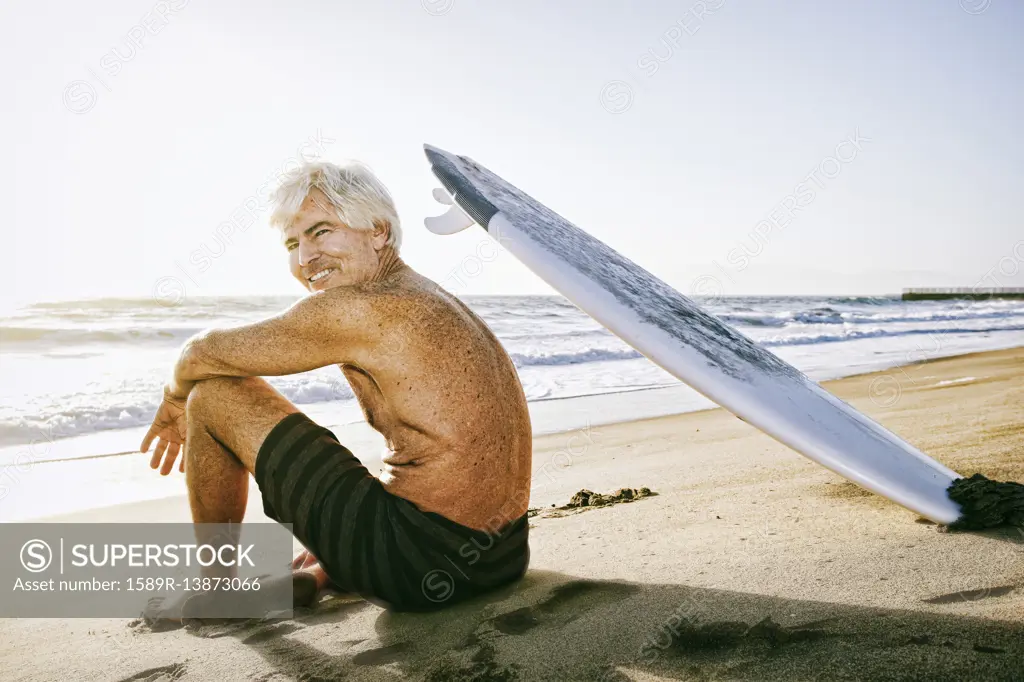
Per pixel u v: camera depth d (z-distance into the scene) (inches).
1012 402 223.1
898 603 67.1
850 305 1227.9
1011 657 54.5
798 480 136.6
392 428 71.1
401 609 75.3
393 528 69.8
